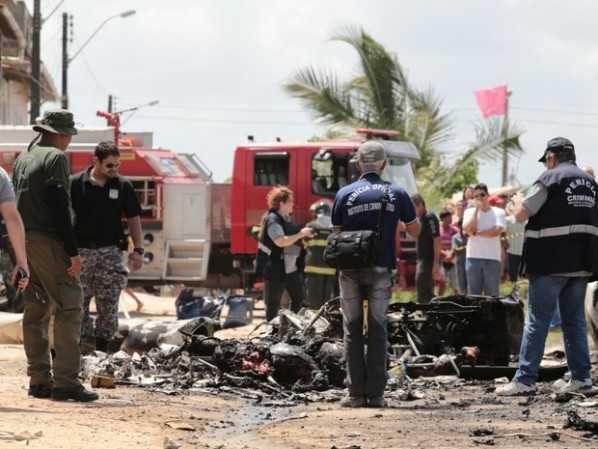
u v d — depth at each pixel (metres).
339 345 18.28
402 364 19.11
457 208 38.12
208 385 17.86
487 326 20.31
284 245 24.00
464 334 20.41
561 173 17.22
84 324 19.53
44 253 15.16
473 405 16.23
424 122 59.38
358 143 36.81
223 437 13.09
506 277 36.59
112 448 11.61
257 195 37.47
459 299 20.36
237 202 37.72
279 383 17.95
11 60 62.44
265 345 18.45
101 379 17.20
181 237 38.31
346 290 16.27
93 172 19.48
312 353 18.25
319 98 59.09
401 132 59.31
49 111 15.62
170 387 17.61
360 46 59.12
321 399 16.94
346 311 16.30
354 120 59.47
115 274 19.50
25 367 19.39
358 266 15.93
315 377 17.66
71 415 13.77
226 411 15.43
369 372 16.12
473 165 61.06
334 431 13.52
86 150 37.53
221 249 38.88
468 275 27.19
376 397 16.11
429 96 59.66
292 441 12.78
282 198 24.17
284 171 37.25
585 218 17.20
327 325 19.78
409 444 12.52
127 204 19.61
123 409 14.69
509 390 17.30
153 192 38.19
